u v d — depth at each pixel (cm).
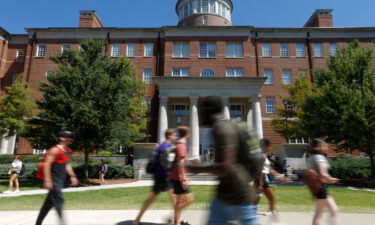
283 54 3638
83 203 948
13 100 2756
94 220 649
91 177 1986
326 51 3603
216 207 282
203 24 4212
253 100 2769
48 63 3553
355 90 1752
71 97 1672
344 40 3625
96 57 1886
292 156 2106
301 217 692
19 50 3797
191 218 661
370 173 1797
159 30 3653
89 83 1717
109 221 637
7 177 2039
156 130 3284
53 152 512
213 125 288
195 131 2666
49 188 490
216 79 2808
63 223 505
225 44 3525
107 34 3675
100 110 1667
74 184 557
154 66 3556
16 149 3319
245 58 3456
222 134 271
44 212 505
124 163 2675
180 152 530
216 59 3456
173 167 537
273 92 3472
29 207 870
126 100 1822
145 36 3688
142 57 3594
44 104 1736
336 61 1977
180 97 2931
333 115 1736
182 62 3444
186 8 4475
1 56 3666
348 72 1847
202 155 2619
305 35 3678
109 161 2567
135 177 1980
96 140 1702
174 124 3153
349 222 648
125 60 2444
